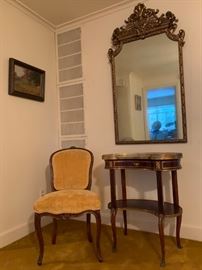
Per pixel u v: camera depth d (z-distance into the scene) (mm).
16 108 2402
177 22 2223
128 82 2475
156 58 2320
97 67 2709
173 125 2242
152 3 2357
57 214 1785
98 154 2695
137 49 2414
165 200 2273
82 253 1974
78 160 2338
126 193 2475
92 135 2738
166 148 2289
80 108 2820
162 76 2295
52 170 2318
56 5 2498
